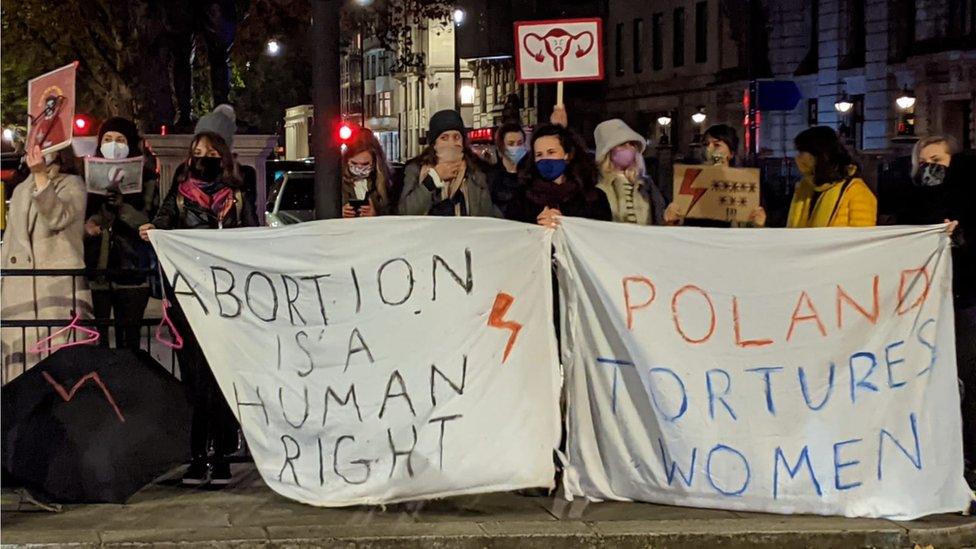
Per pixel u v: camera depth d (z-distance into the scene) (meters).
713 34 55.75
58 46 37.94
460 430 7.93
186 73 22.62
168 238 8.04
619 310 7.94
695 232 7.93
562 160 8.65
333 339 7.93
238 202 8.61
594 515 7.86
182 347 8.38
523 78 9.77
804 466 7.93
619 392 8.02
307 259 7.92
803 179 9.23
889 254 7.97
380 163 9.47
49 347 8.64
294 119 70.62
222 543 7.27
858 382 7.96
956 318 8.98
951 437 8.03
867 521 7.87
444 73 83.88
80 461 7.78
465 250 7.91
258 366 8.01
